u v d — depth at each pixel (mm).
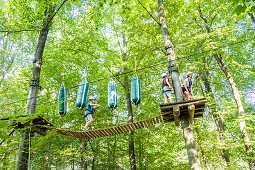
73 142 11531
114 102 6535
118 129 6559
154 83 12422
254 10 3768
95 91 11805
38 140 6008
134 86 6598
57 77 11344
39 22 9438
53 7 9430
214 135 9180
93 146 11984
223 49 10453
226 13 11047
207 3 11836
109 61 12023
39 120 6379
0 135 3262
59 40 11344
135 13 10203
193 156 5723
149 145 11148
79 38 10641
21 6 8539
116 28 12781
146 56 10867
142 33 10469
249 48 13141
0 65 12555
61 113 6645
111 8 13117
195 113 6250
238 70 13664
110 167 11523
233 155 9430
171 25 9742
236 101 9711
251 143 8242
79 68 12016
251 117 8734
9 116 5062
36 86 7738
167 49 7391
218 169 9273
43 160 10562
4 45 12648
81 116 11008
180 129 10242
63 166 12578
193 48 10250
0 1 11391
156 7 9984
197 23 11445
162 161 11039
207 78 12758
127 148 12906
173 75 6914
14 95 13695
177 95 6547
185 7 10211
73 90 11383
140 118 11250
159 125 10133
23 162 6246
